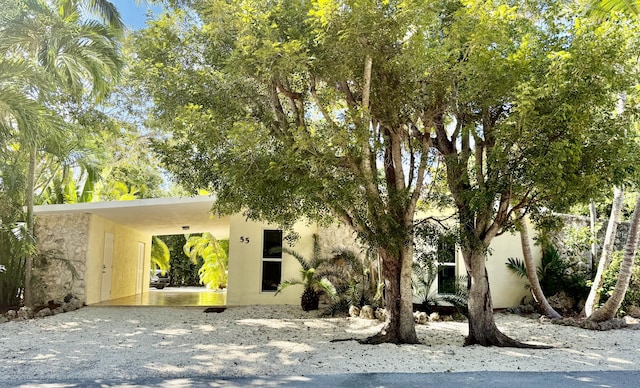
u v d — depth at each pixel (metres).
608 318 11.66
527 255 13.34
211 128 7.94
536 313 13.72
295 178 7.66
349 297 13.43
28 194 13.64
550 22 8.75
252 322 12.09
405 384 6.34
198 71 8.95
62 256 15.08
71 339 9.66
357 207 8.60
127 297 19.03
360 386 6.23
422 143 9.31
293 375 6.82
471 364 7.54
